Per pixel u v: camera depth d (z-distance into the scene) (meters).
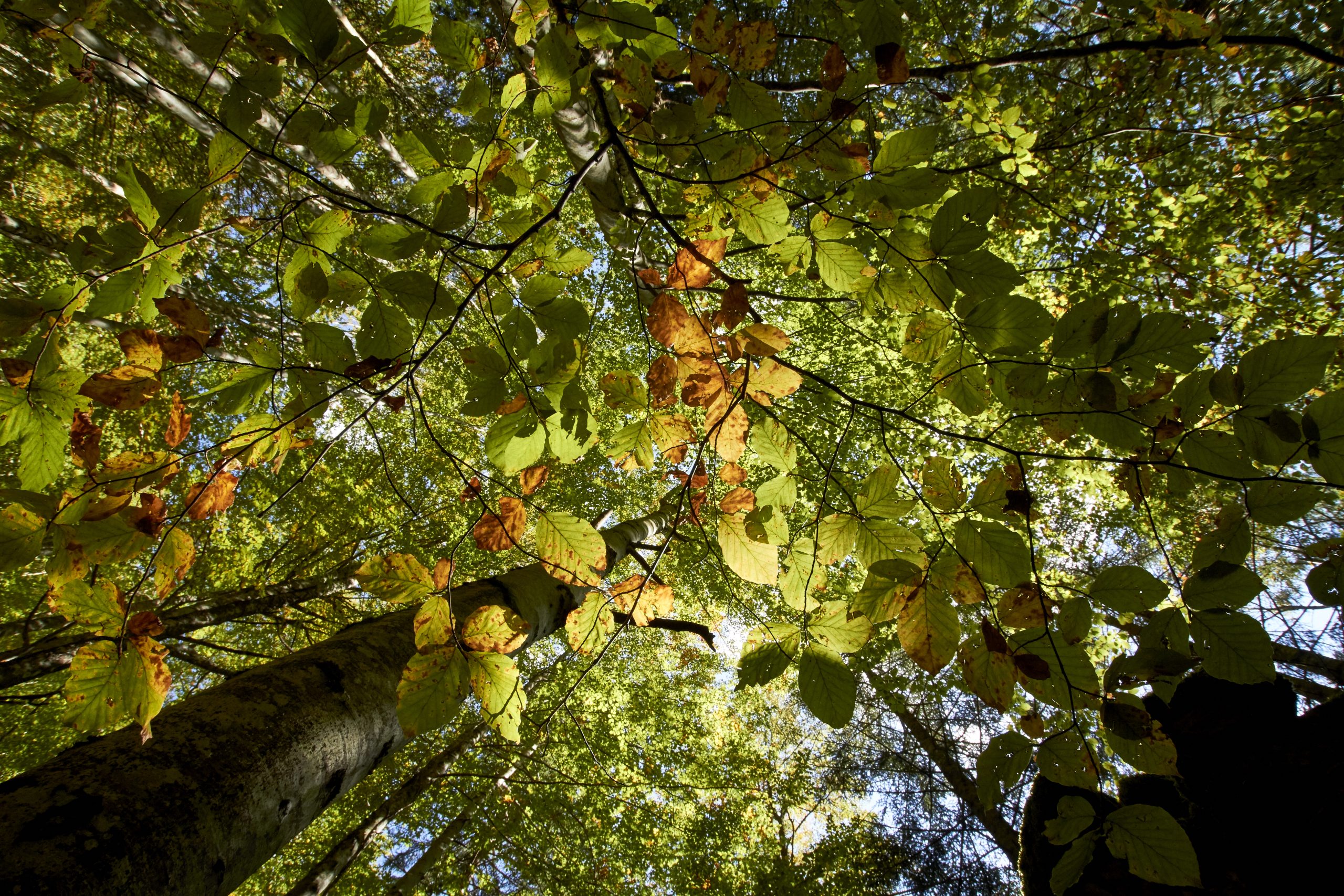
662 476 1.48
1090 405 1.08
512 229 1.30
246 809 0.91
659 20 1.07
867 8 0.97
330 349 1.14
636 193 3.09
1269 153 4.42
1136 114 4.46
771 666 1.14
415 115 6.96
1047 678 1.07
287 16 0.94
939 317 1.17
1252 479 1.01
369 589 1.07
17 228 5.70
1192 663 1.02
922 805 8.66
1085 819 0.98
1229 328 4.56
